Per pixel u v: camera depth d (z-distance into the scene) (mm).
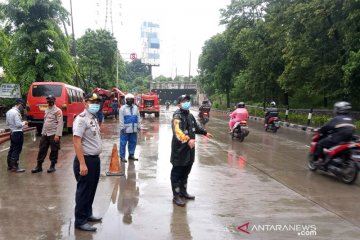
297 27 25453
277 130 24109
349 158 8938
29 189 7879
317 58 25156
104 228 5707
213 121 32812
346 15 22156
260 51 36219
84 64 44812
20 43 23578
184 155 6977
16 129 9648
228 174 9719
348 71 20297
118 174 9383
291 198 7516
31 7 23609
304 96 44125
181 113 7180
